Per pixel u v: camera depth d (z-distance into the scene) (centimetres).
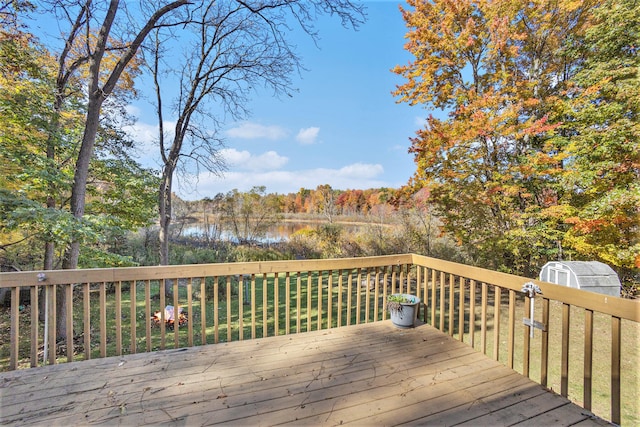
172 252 1047
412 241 924
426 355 272
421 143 698
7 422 176
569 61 678
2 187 443
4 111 434
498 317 263
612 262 555
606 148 556
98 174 586
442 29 716
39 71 476
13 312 240
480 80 743
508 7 671
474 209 689
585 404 195
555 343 431
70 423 176
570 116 637
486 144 666
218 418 182
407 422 180
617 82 559
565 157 594
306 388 217
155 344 431
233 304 632
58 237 400
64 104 511
